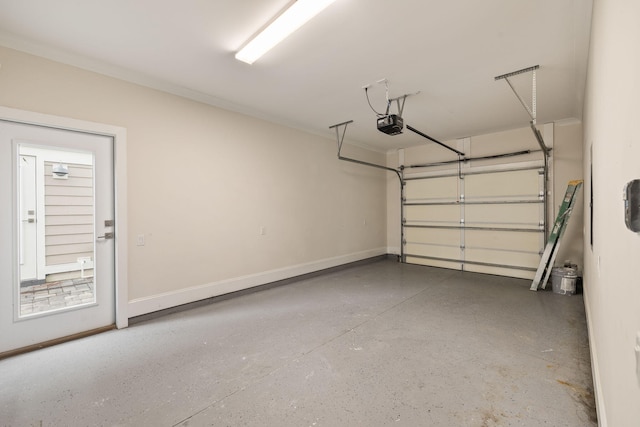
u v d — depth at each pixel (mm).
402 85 3393
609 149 1368
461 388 1982
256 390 1979
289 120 4664
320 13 2154
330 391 1962
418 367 2244
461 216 5781
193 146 3602
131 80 3088
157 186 3299
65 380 2104
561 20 2227
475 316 3295
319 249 5316
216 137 3830
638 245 812
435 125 4934
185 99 3529
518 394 1912
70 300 2840
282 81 3289
